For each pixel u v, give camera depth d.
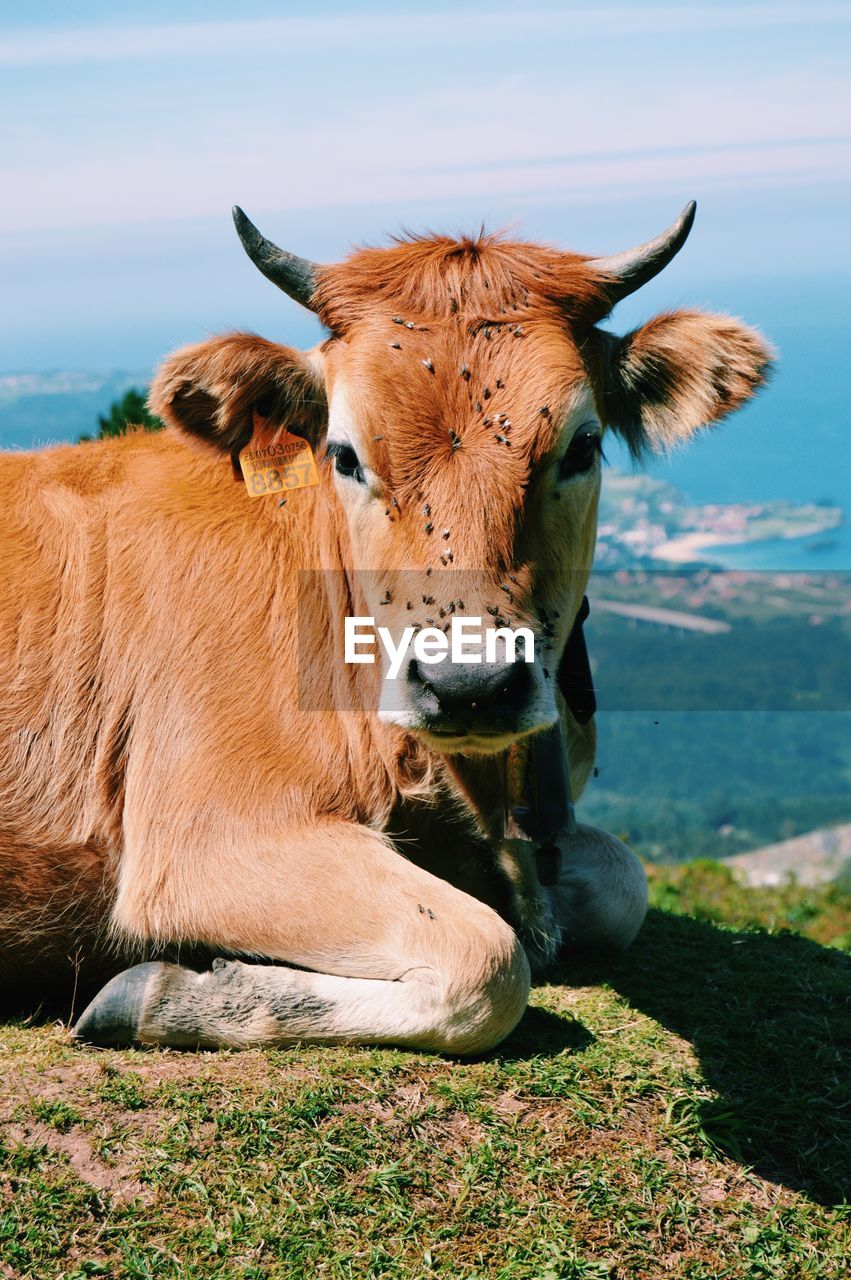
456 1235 1.15
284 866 1.40
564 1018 1.42
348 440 1.36
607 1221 1.18
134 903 1.44
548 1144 1.23
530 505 1.33
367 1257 1.12
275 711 1.46
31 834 1.49
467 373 1.33
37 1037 1.39
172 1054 1.34
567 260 1.44
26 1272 1.08
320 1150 1.19
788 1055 1.41
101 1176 1.16
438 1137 1.22
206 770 1.44
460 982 1.29
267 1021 1.34
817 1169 1.27
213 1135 1.20
